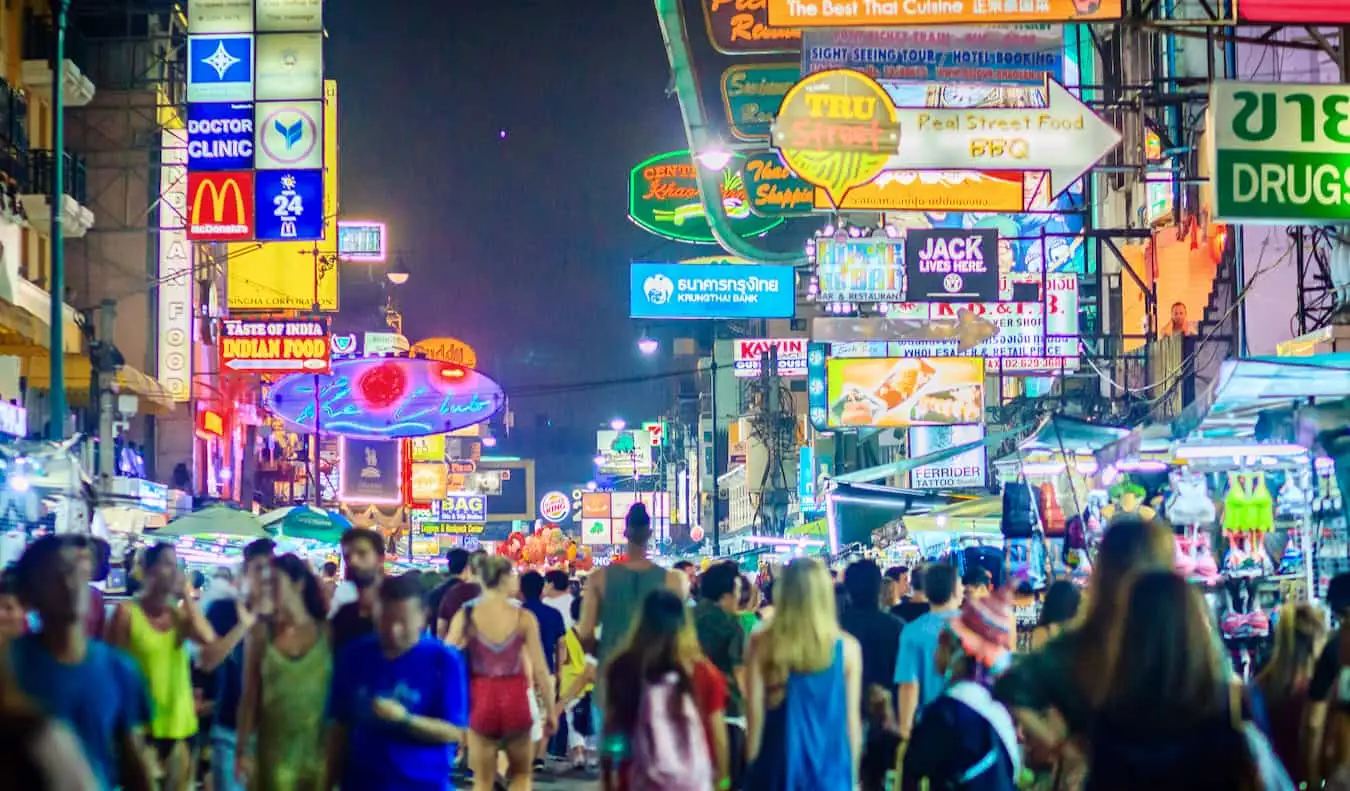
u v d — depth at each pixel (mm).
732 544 72812
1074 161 18734
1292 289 24938
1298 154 14766
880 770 8734
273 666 8344
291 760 8297
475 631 11219
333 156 41844
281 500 52062
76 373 28109
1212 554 16188
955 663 7242
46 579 5977
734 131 24562
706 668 7688
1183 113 27734
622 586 10578
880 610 10406
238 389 45312
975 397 29812
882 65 19031
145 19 37938
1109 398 30234
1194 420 12641
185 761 9492
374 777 7211
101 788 5789
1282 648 8266
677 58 23828
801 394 72125
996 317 29406
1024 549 18797
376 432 26812
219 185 30672
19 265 29125
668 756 7332
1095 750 4945
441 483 66250
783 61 24312
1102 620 5340
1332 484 13453
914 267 26688
